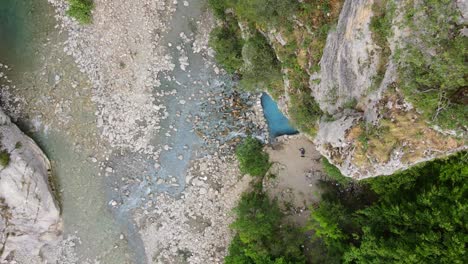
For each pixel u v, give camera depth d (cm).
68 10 2034
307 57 1509
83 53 2078
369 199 1766
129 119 2080
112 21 2047
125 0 2031
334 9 1391
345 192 1822
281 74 1664
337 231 1612
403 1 1089
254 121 2022
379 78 1230
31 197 1973
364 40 1223
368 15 1186
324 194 1822
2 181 1909
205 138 2061
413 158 1194
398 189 1450
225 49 1880
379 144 1223
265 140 2006
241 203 1903
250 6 1514
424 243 1254
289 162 1959
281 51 1580
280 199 1936
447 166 1272
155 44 2039
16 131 2042
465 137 1092
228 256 1895
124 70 2059
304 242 1825
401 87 1119
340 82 1384
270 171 1967
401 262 1307
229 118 2044
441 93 1053
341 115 1393
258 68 1677
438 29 1032
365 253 1442
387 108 1185
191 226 2070
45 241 2077
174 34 2038
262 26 1627
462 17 1007
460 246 1184
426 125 1133
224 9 1903
